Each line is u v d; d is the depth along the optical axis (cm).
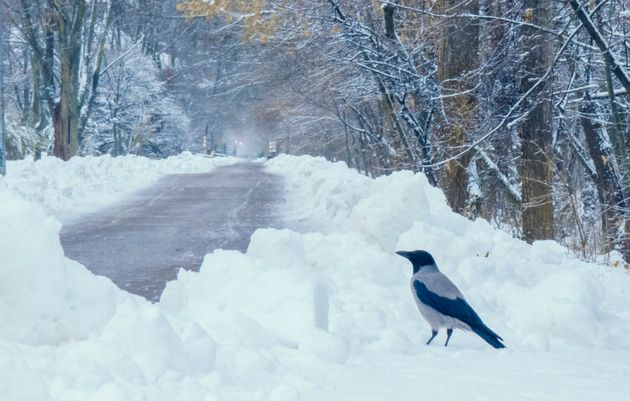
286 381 765
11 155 5847
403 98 3184
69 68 6262
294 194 4131
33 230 809
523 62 2844
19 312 789
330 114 6278
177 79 13175
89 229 2783
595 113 3372
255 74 6034
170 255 2203
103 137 10562
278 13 3419
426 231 1548
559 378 849
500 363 919
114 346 708
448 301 980
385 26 3372
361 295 1204
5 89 8475
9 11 6394
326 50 3650
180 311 1068
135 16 8944
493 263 1460
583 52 3150
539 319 1111
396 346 950
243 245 2400
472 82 2964
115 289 1006
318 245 1424
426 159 3131
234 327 898
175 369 739
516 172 3297
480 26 3097
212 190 4497
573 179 3875
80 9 6278
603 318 1173
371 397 728
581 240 2508
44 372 664
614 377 868
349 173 4141
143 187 4653
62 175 4056
